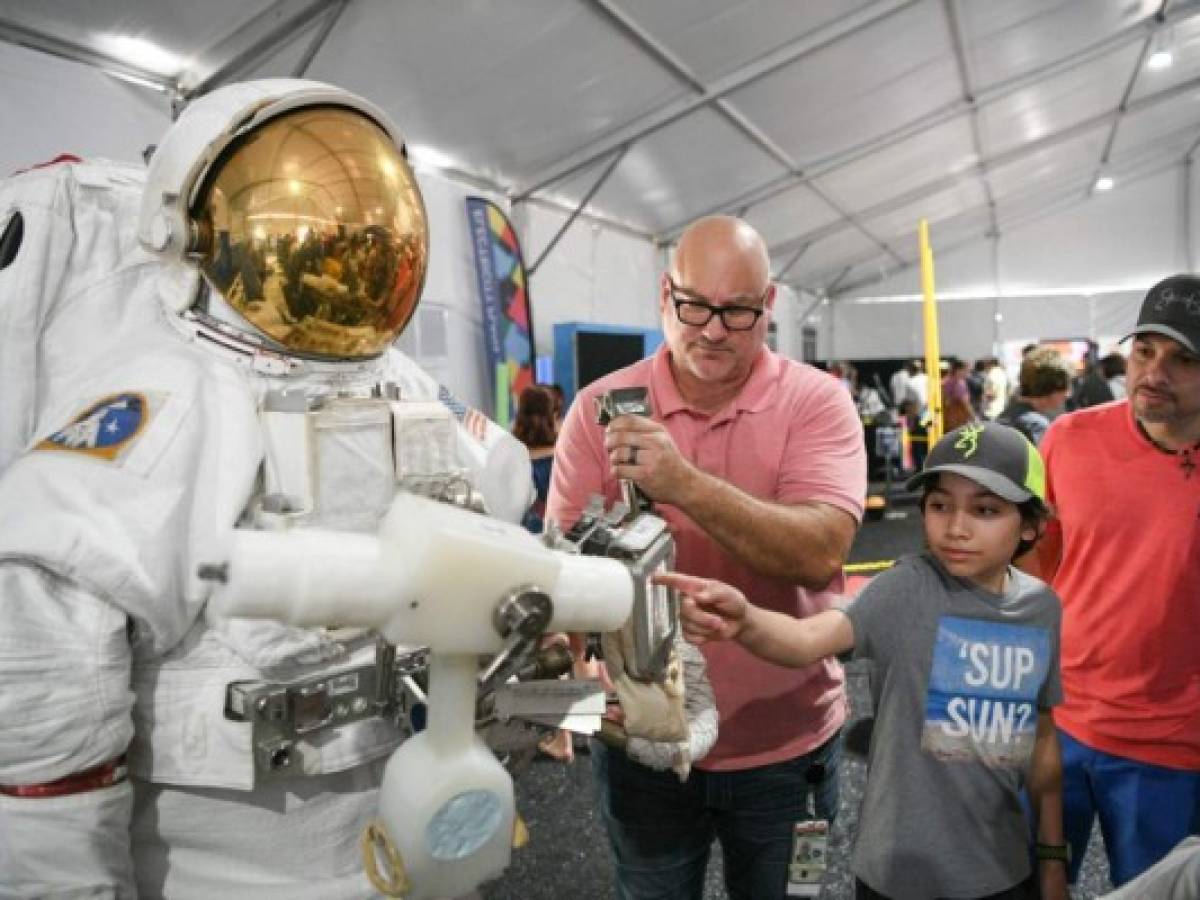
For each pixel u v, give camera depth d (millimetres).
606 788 1295
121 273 918
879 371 12180
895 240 12016
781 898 1275
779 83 5422
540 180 5344
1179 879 832
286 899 839
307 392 854
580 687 774
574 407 1330
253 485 801
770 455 1206
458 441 1008
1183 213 12719
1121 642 1396
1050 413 3303
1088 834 1515
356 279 853
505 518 1046
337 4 3082
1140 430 1401
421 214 935
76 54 2824
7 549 669
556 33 3871
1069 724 1483
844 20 4918
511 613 538
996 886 1202
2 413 854
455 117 4254
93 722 694
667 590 834
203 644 787
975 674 1206
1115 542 1401
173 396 789
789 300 11781
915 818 1209
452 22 3469
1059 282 13305
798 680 1234
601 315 6539
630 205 6457
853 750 2699
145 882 820
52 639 677
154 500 732
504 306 4777
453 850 594
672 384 1244
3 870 692
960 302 13641
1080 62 7223
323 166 834
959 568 1197
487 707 813
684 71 4738
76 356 891
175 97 3141
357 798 877
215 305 854
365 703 795
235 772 768
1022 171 10695
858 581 4773
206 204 830
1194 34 7781
